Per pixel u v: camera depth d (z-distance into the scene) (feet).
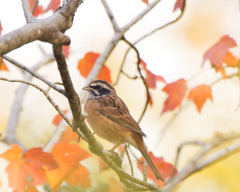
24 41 13.74
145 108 34.17
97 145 23.77
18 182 21.61
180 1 34.27
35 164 22.09
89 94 36.99
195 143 34.81
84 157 23.35
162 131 35.27
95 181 28.89
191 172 32.14
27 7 16.84
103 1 36.14
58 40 15.17
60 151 23.24
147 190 27.94
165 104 32.45
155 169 28.40
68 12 15.89
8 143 36.70
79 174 23.31
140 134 34.35
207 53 31.24
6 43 12.82
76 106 20.29
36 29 14.28
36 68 41.96
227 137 36.45
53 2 31.12
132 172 28.99
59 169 23.17
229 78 32.32
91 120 35.86
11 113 38.83
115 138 34.96
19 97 40.01
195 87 32.12
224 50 30.73
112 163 25.07
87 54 34.76
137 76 34.68
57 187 23.04
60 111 21.91
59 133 30.71
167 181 30.17
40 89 21.45
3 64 28.58
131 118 35.65
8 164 21.76
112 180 26.68
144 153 30.19
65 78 18.13
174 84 32.35
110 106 35.58
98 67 34.50
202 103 31.91
